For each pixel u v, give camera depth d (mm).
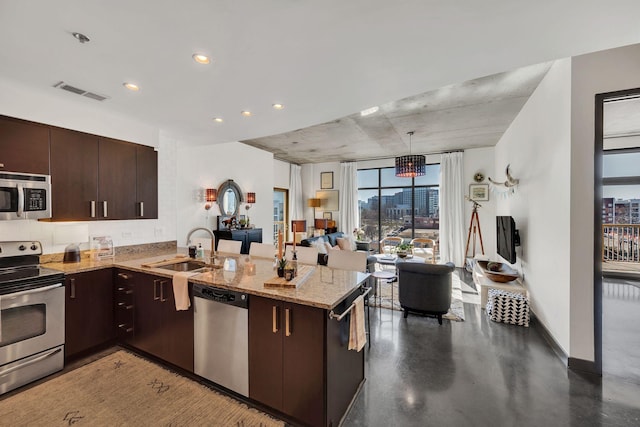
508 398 2064
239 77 2174
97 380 2252
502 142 5613
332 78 2203
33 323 2234
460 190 6789
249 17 1472
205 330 2145
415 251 7348
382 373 2398
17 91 2371
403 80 2240
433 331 3248
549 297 2949
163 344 2416
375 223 8078
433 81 2264
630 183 5441
